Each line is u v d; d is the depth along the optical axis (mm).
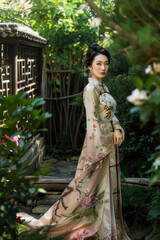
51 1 5371
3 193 1555
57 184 3746
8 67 4293
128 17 1257
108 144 2756
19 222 2135
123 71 4504
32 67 5898
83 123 6461
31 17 5863
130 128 4332
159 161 1208
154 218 2908
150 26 1133
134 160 4355
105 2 1723
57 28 5617
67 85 6320
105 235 2654
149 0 1239
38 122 1569
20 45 4789
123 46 1284
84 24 5871
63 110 6426
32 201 3662
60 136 6336
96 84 2785
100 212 2717
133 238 3016
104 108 2771
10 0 5812
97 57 2750
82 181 2779
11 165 1641
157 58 1106
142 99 1094
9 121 1560
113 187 2803
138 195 3332
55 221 2822
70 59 6184
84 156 2885
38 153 5508
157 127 1169
